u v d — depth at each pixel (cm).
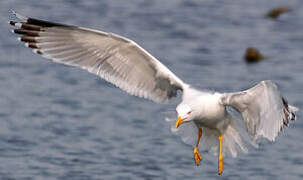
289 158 1498
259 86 959
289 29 2562
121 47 1017
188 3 2812
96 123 1659
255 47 2344
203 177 1385
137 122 1678
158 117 1719
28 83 1912
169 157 1476
